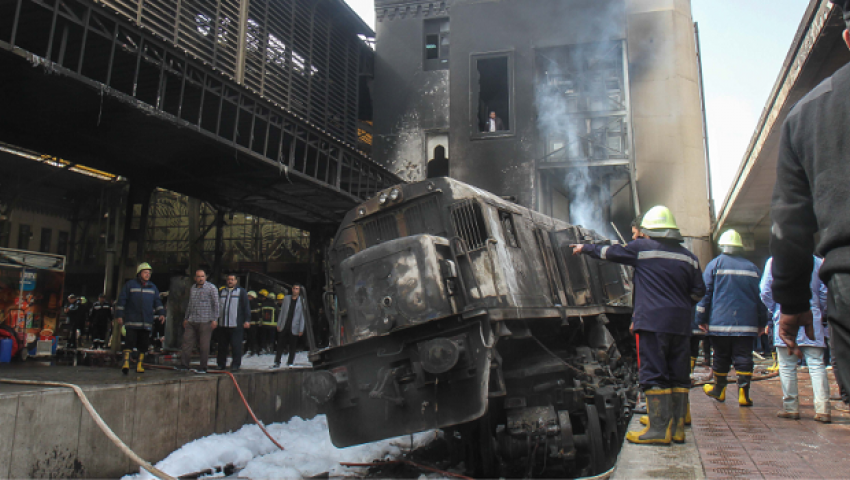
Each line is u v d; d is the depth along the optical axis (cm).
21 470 578
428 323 612
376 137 2394
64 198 3008
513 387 690
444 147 2358
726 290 762
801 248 201
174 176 1441
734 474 390
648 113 2719
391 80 2425
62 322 2108
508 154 2188
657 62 2767
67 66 1110
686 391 514
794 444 498
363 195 1930
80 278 2969
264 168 1371
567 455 582
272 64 1730
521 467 634
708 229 2645
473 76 2270
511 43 2245
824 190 178
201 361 1012
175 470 697
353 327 662
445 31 2466
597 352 815
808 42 870
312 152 1625
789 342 222
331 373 640
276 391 1027
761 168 1575
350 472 681
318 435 885
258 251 2814
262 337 1802
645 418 622
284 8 1808
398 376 617
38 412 600
